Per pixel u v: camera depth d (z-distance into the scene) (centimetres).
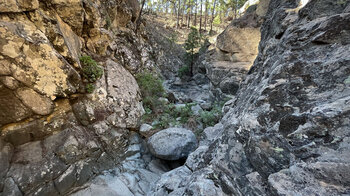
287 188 116
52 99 305
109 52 614
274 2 495
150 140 494
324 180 104
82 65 402
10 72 247
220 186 190
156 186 334
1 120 260
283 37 256
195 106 826
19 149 283
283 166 133
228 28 1028
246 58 972
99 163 390
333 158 106
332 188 100
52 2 357
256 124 169
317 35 171
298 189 111
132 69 730
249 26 946
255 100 198
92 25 496
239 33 964
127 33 898
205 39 1709
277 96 168
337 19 162
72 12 402
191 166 330
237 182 170
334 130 113
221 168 197
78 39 455
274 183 124
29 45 262
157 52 1585
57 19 362
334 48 153
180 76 1580
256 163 157
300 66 167
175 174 331
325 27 169
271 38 370
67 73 320
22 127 281
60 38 323
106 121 422
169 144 458
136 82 643
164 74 1574
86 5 462
